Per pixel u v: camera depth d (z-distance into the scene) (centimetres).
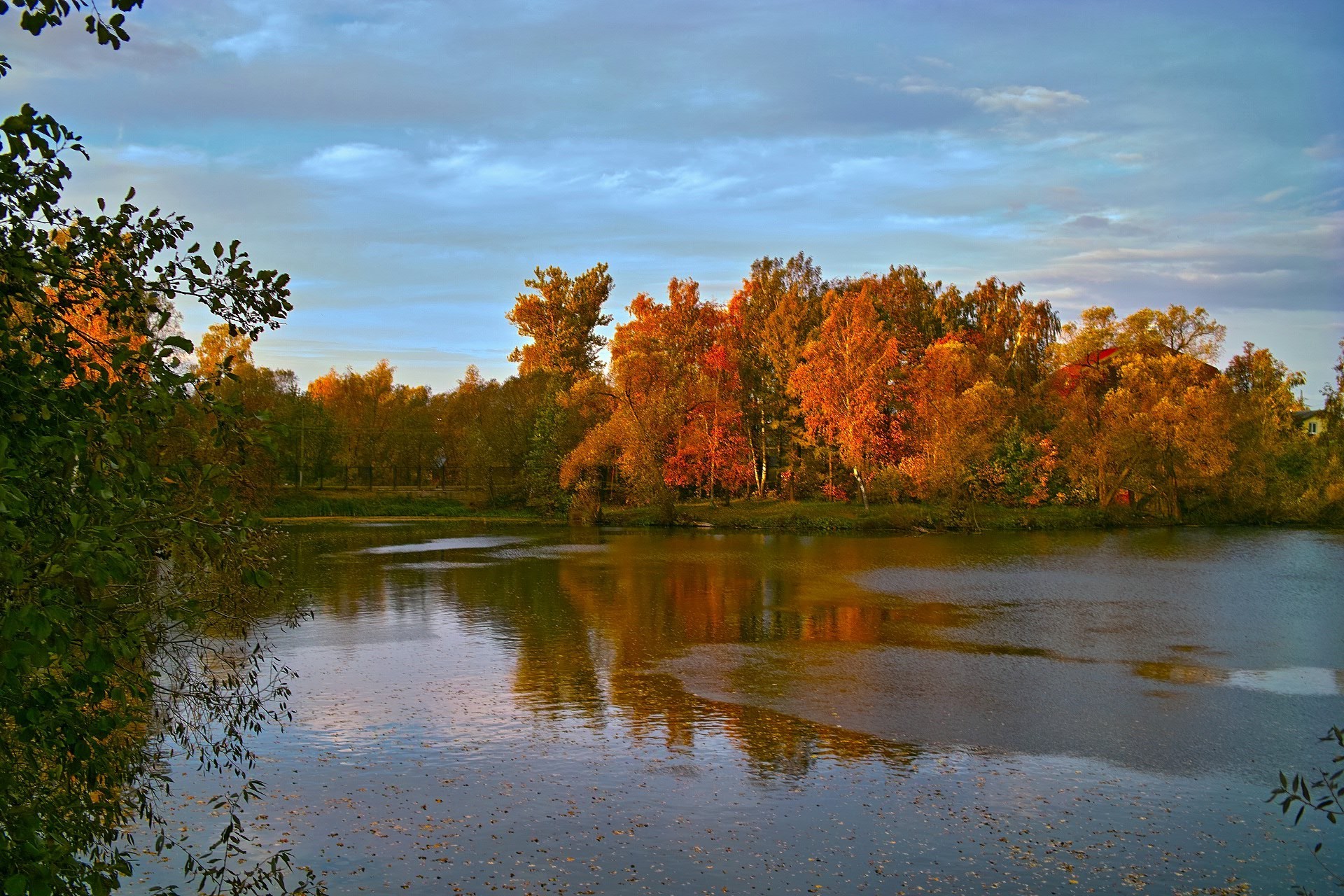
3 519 524
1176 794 1580
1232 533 7100
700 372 8581
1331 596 3878
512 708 2072
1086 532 7238
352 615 3284
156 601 737
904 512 7412
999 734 1917
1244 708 2125
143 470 634
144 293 716
